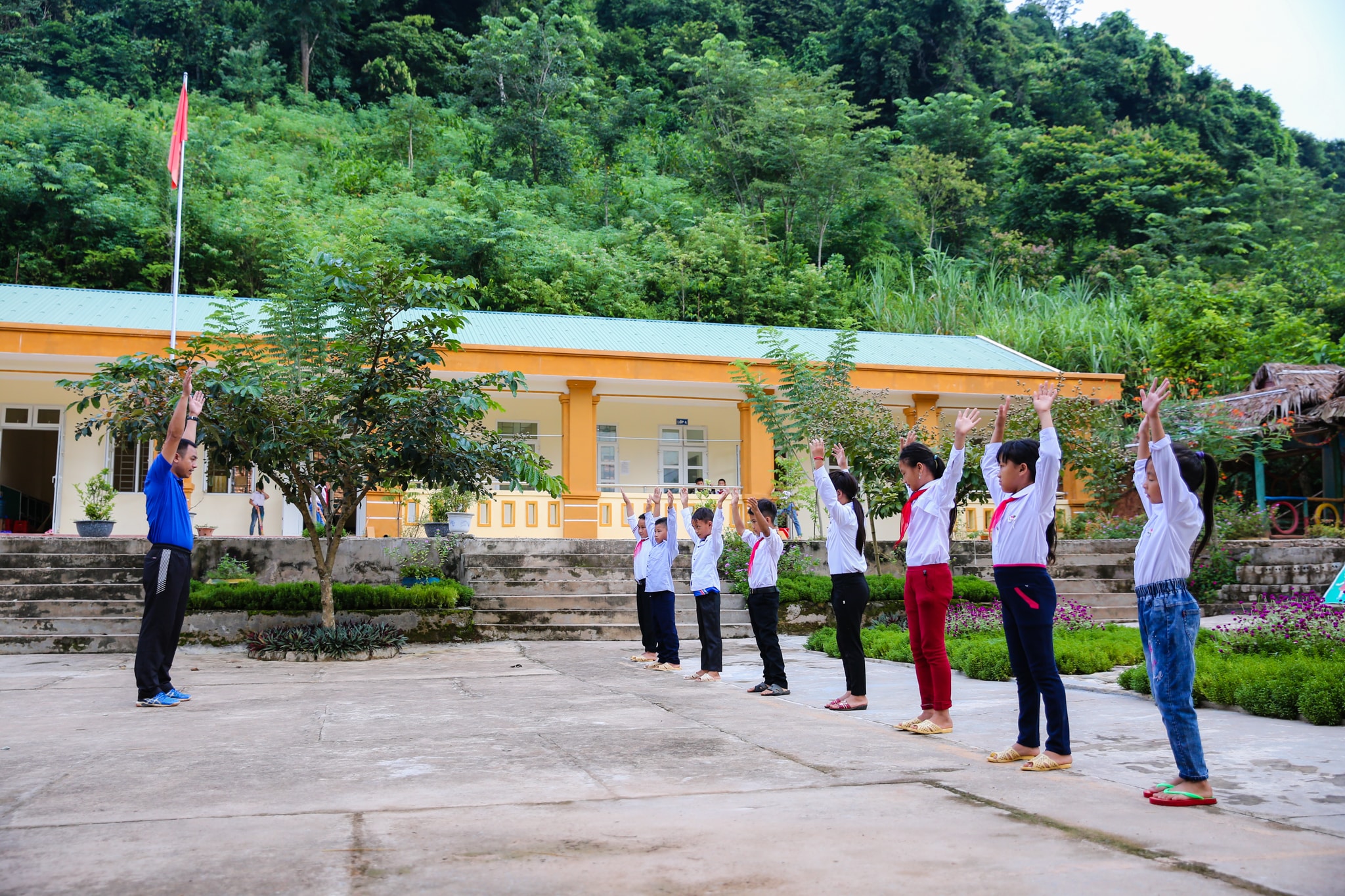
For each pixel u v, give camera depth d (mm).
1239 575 13398
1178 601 3770
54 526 16469
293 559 12711
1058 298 30891
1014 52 53344
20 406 16641
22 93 35562
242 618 10938
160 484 6660
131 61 43000
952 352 21328
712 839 3143
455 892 2623
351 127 43562
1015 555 4500
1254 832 3266
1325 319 28219
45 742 5043
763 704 6590
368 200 34812
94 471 16750
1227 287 28328
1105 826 3316
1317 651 7430
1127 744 5004
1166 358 23453
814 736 5176
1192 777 3672
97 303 17531
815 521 15258
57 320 16109
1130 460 16047
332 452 9641
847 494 6453
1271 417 16219
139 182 29547
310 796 3795
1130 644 8703
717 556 8297
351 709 6312
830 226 37469
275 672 8789
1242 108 53969
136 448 16953
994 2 52875
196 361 9711
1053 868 2834
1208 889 2648
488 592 13086
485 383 10383
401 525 16375
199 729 5473
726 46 40812
